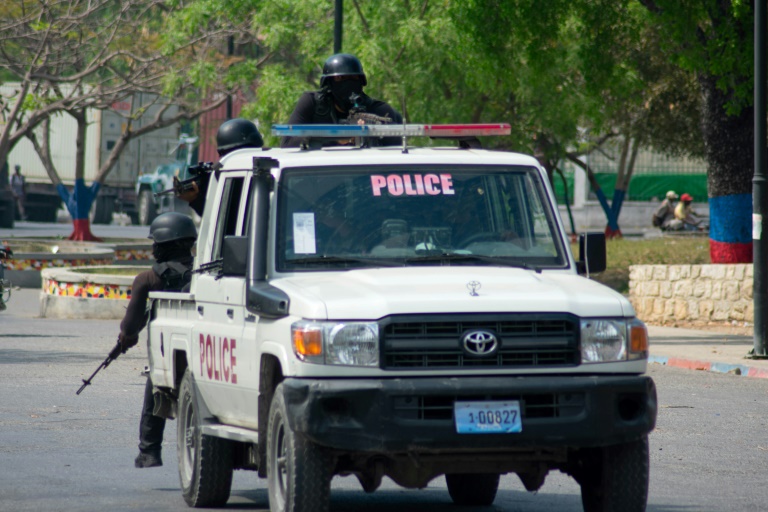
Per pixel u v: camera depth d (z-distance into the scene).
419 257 28.22
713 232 88.50
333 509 32.22
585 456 27.64
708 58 81.12
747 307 86.06
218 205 32.19
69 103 110.69
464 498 33.00
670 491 34.41
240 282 28.89
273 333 26.38
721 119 85.38
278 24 116.00
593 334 25.62
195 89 133.62
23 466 37.28
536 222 29.23
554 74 110.88
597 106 112.62
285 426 25.50
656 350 74.50
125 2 113.06
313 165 29.14
